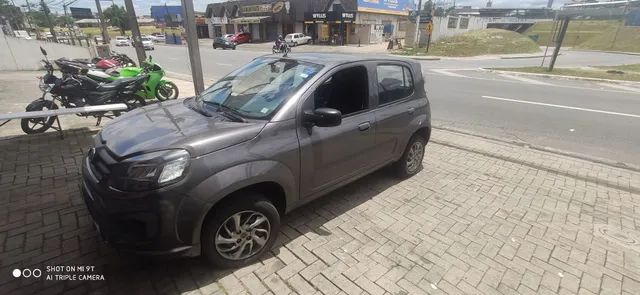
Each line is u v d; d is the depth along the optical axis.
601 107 8.88
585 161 5.17
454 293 2.50
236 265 2.63
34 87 10.43
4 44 14.81
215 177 2.25
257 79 3.25
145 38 46.97
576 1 16.56
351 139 3.22
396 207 3.68
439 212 3.60
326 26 39.22
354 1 37.03
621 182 4.45
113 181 2.17
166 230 2.17
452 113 8.20
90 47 19.50
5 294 2.31
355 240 3.07
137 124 2.72
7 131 5.84
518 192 4.13
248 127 2.51
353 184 4.22
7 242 2.83
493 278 2.66
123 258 2.69
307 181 2.94
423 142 4.52
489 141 6.06
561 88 11.94
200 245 2.39
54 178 4.03
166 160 2.14
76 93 6.52
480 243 3.09
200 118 2.77
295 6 40.84
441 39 34.47
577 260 2.90
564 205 3.84
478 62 22.98
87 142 5.28
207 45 42.81
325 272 2.66
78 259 2.67
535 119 7.66
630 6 15.09
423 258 2.86
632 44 43.41
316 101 2.96
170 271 2.59
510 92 10.96
